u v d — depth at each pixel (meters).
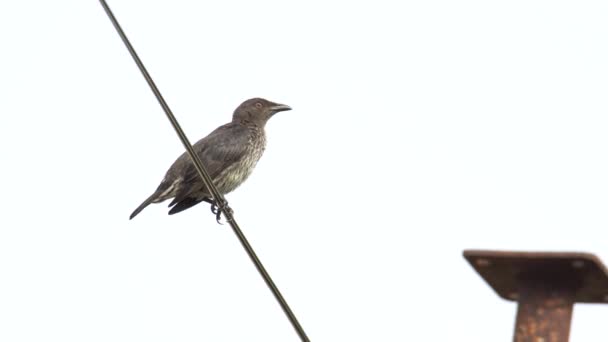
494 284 8.55
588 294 8.30
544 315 8.21
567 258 7.90
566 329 8.15
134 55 11.50
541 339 8.16
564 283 8.24
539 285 8.30
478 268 8.34
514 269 8.27
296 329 11.01
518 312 8.29
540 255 7.95
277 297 11.27
